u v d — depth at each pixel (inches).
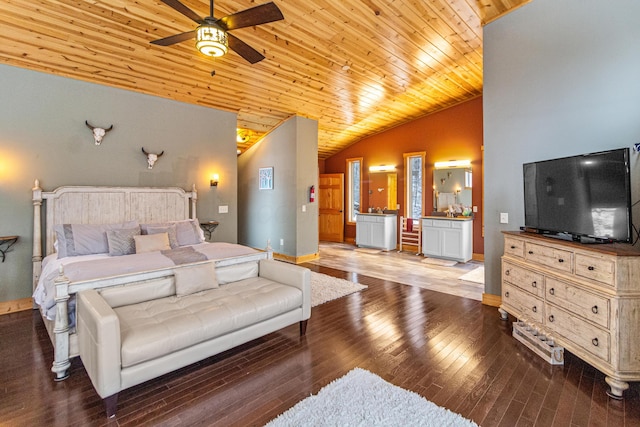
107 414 74.8
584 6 113.1
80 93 160.6
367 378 89.0
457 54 182.2
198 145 204.5
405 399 79.2
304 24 146.1
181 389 85.4
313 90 214.2
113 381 74.5
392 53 177.2
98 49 143.6
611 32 107.0
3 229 142.1
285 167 255.6
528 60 129.8
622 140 105.2
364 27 150.9
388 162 317.7
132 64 157.1
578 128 115.5
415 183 300.5
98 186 164.6
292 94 215.2
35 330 122.3
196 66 166.7
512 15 135.1
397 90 229.0
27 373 92.7
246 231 293.6
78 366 97.4
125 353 76.1
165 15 129.6
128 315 92.4
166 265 115.7
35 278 145.0
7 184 142.8
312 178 261.7
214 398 81.4
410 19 145.8
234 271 129.6
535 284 108.8
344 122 285.6
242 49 108.4
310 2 131.6
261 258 139.4
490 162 144.8
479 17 144.2
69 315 94.5
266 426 70.4
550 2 122.5
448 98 255.0
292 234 251.9
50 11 120.7
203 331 89.3
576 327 91.7
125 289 101.5
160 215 183.0
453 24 150.4
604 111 109.1
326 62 180.9
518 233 122.0
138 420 73.5
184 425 71.7
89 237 142.7
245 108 223.3
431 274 211.9
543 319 105.0
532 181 119.4
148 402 80.0
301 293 117.3
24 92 146.0
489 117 144.4
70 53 142.9
